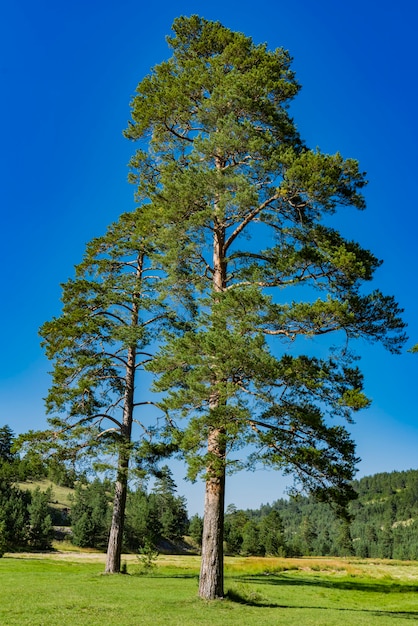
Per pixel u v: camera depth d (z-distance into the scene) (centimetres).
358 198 1605
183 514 10512
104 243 2855
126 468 2292
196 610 1302
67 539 8525
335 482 1383
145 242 2659
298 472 1398
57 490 12081
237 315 1434
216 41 2148
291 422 1391
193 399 1454
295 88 1872
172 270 1762
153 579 2152
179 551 9525
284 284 1553
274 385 1395
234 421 1343
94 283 2656
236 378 1411
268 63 1947
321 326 1422
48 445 2333
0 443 4912
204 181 1617
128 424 2505
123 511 2373
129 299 2684
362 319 1432
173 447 2408
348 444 1378
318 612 1448
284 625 1165
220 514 1491
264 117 1850
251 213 1692
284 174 1611
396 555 14375
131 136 2088
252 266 1598
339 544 13525
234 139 1675
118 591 1667
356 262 1452
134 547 8556
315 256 1474
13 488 9212
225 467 1372
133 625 1079
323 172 1550
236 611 1322
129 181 2192
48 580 1994
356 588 2694
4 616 1132
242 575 2994
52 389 2512
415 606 2033
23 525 7631
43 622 1072
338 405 1351
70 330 2516
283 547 10369
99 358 2550
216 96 1816
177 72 2145
